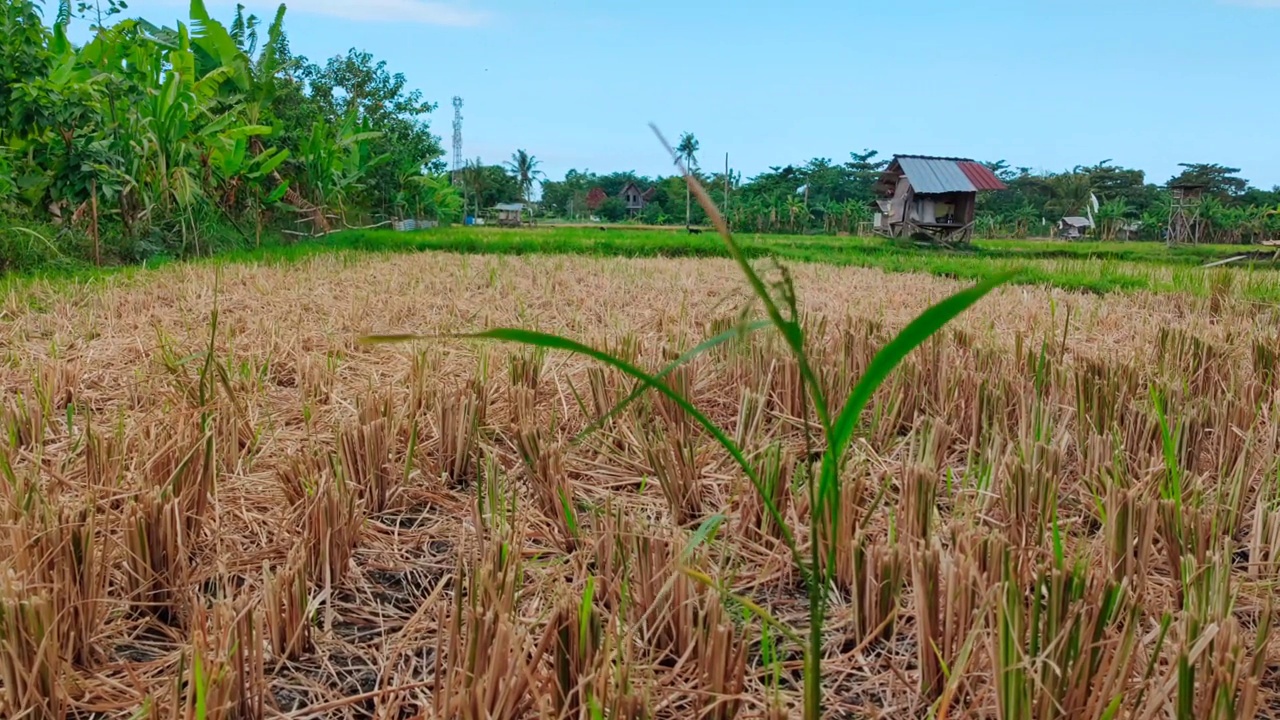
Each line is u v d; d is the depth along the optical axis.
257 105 15.16
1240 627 1.76
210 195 12.98
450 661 1.41
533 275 8.54
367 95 30.22
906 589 1.88
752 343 3.70
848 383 3.37
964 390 3.18
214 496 2.14
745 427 2.89
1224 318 5.35
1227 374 3.61
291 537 2.08
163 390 3.29
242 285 7.22
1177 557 1.93
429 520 2.37
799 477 2.48
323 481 2.01
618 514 2.01
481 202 65.81
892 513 2.09
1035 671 1.31
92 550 1.68
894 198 25.17
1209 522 2.06
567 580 1.93
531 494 2.47
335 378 3.61
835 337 4.30
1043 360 3.33
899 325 5.20
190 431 2.41
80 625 1.59
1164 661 1.56
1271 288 7.17
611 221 82.12
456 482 2.65
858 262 12.59
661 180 80.00
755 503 2.16
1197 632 1.43
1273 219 37.12
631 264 10.89
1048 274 8.98
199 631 1.40
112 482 2.25
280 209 15.94
